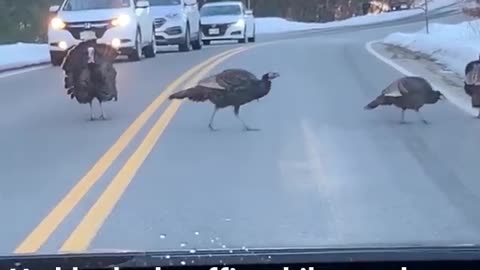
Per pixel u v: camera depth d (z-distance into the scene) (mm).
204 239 4555
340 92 11195
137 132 8891
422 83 9148
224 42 28875
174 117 9656
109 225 4977
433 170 6656
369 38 30828
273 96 10859
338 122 9047
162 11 23234
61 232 4828
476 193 5781
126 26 18531
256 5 52438
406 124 8773
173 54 21406
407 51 18812
